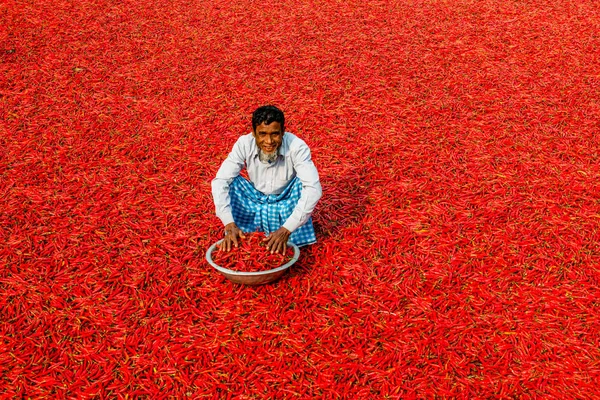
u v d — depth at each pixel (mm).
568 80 8742
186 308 4609
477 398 3842
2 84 8750
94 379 4043
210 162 6723
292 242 5059
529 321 4422
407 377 4016
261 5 12297
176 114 7871
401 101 8133
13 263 5109
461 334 4320
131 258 5164
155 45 10250
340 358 4164
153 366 4125
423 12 11781
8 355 4203
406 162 6637
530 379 3980
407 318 4484
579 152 6797
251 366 4109
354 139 7188
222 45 10242
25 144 7125
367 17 11539
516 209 5742
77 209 5875
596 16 11508
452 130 7348
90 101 8258
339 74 9031
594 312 4480
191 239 5352
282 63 9477
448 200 5914
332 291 4773
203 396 3895
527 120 7582
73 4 12391
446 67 9242
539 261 5031
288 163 4711
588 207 5785
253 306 4629
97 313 4582
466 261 5051
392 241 5312
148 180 6371
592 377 3959
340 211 5715
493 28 10898
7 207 5910
